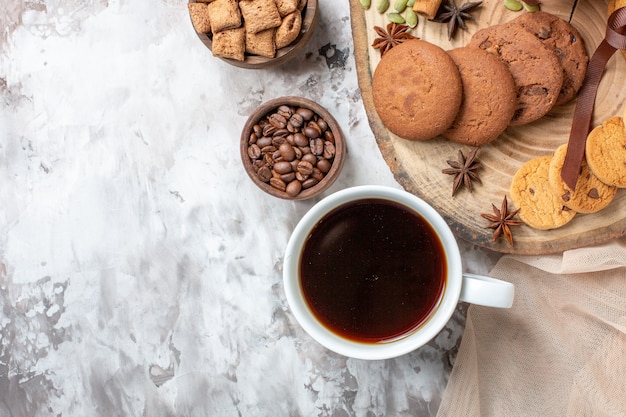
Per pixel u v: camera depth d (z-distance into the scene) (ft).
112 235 1.94
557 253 1.71
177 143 1.90
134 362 1.93
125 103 1.92
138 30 1.91
